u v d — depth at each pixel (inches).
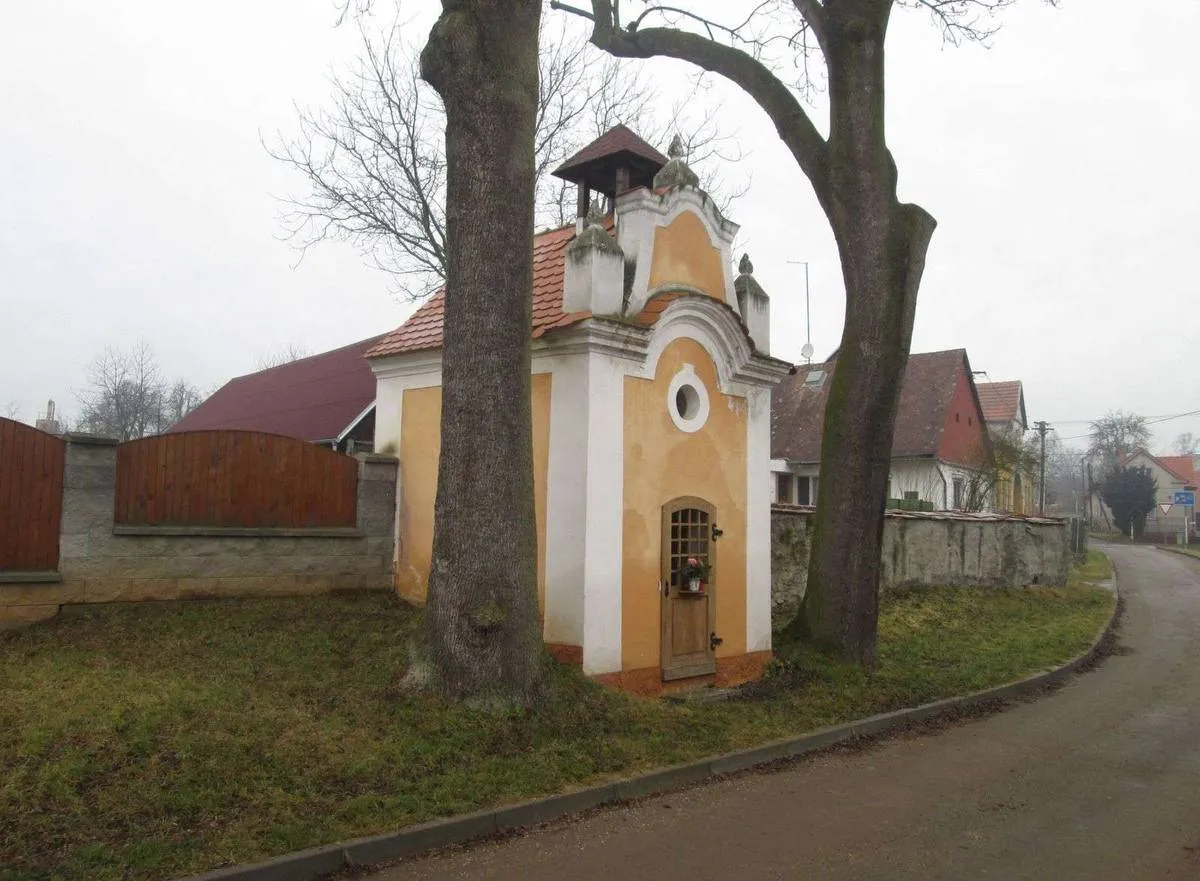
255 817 208.8
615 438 349.4
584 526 335.9
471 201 295.4
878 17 423.2
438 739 261.3
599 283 346.9
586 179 472.7
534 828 231.8
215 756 231.5
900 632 537.0
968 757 316.5
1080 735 351.3
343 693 287.9
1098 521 2736.2
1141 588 991.6
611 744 283.4
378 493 435.2
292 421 743.1
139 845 190.1
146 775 218.5
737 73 466.3
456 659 284.5
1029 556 800.9
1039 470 1651.1
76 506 347.9
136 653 310.3
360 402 679.7
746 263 433.4
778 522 555.2
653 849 219.8
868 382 426.0
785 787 275.4
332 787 228.7
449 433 294.0
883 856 217.3
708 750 296.4
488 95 295.3
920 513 683.4
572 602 337.7
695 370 388.5
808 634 438.6
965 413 1321.4
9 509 332.8
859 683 399.9
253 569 394.3
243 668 304.0
